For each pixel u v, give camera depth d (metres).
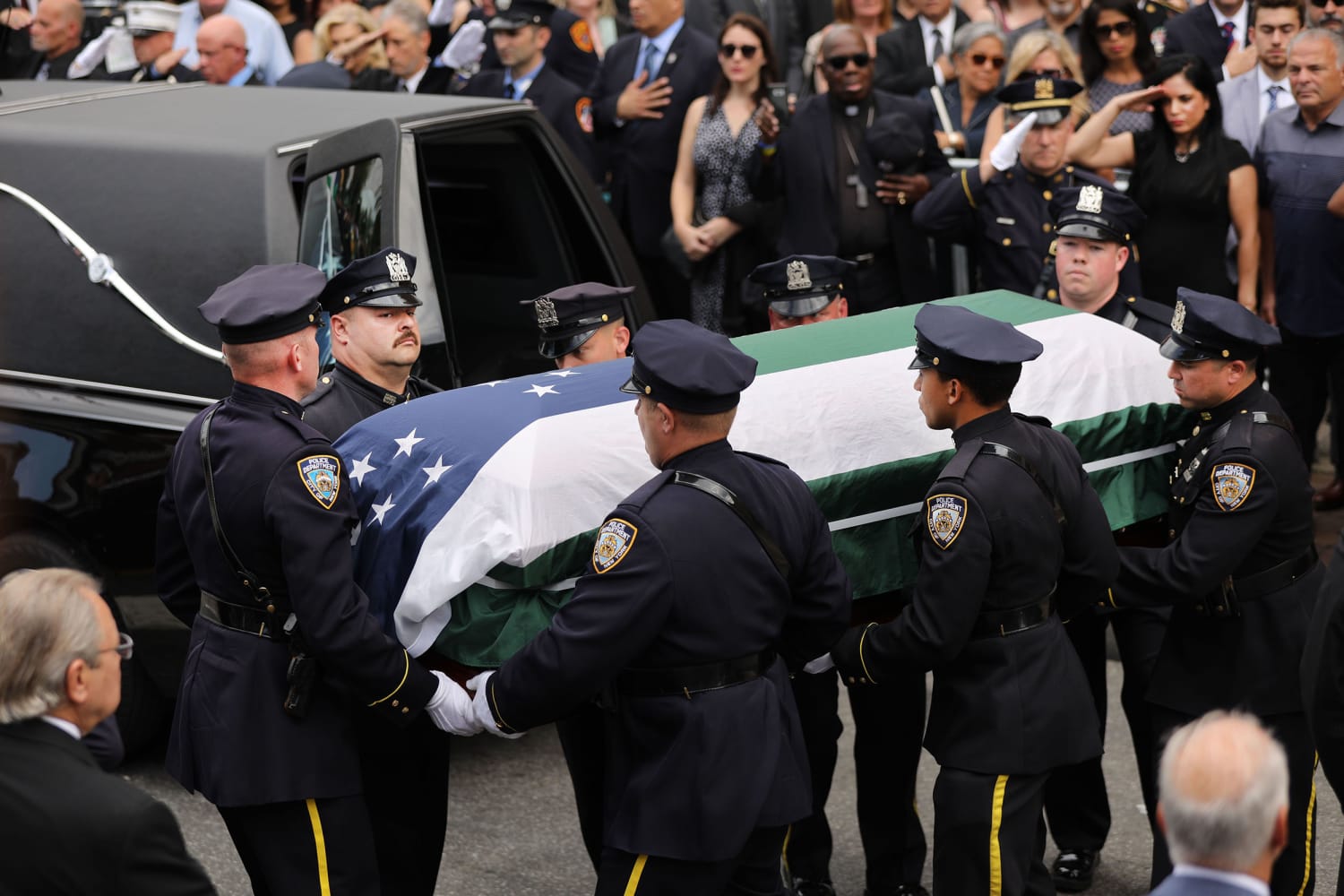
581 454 4.22
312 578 4.00
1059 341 5.23
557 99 9.24
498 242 7.28
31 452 6.03
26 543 6.09
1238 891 2.62
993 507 4.32
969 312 4.53
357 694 4.11
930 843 6.00
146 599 5.93
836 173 7.98
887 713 5.22
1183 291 4.96
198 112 6.55
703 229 8.45
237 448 4.14
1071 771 5.50
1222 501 4.76
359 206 5.98
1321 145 8.11
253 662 4.19
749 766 4.00
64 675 3.11
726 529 3.99
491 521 4.07
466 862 5.76
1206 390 4.88
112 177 6.12
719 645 3.99
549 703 3.93
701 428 4.04
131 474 5.88
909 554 4.79
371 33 9.81
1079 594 4.66
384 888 4.79
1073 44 10.24
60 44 10.55
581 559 4.16
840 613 4.26
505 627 4.13
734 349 4.09
